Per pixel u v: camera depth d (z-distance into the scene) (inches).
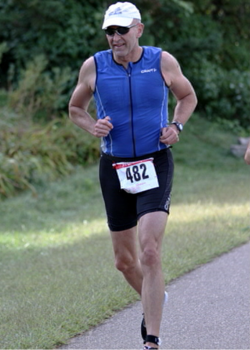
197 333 545.6
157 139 503.8
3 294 663.1
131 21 489.4
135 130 500.4
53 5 1678.2
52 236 1012.5
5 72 1854.1
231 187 1369.3
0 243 970.1
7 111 1536.7
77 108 536.4
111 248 849.5
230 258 773.3
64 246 905.5
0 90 1754.4
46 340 522.6
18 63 1782.7
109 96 500.7
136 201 503.5
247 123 2037.4
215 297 636.1
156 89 500.4
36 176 1397.6
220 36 1971.0
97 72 506.6
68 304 605.9
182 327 561.6
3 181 1343.5
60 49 1744.6
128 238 519.2
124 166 504.4
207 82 1980.8
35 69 1643.7
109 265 748.6
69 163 1544.0
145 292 465.4
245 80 2068.2
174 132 498.6
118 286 658.2
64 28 1759.4
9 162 1366.9
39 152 1487.5
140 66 501.7
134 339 536.4
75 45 1750.7
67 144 1585.9
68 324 558.9
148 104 500.4
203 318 581.0
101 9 1768.0
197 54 1934.1
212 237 857.5
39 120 1664.6
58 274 725.9
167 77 505.7
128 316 589.9
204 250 797.2
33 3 1669.5
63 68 1765.5
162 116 507.5
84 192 1387.8
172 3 1849.2
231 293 645.9
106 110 506.3
